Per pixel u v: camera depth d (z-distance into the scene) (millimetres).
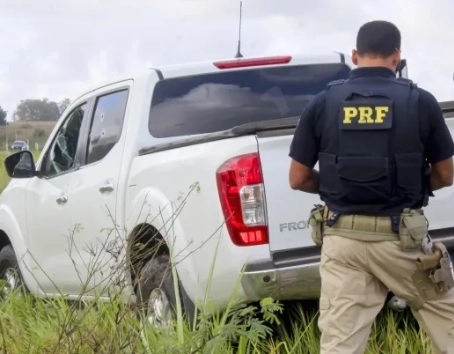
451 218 5387
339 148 4246
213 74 6699
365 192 4207
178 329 4801
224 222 5164
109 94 6938
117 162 6422
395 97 4207
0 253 8164
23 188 7711
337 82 4352
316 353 5109
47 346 5047
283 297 5113
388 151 4180
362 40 4316
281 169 5156
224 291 5219
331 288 4320
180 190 5551
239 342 4895
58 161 7352
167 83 6594
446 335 4344
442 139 4270
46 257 7309
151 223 5805
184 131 6551
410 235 4191
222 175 5176
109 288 5215
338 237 4289
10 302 6367
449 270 4312
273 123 5152
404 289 4309
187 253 5418
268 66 6828
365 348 4688
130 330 4723
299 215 5160
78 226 6320
